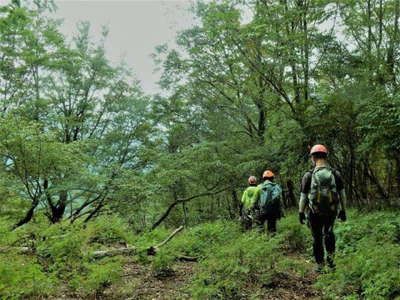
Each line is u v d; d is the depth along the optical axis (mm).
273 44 15016
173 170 17969
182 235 8344
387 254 4496
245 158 17344
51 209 15062
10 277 4273
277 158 15125
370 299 3826
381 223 7438
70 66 21000
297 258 6766
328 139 12922
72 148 13797
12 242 5770
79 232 6094
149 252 6938
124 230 8391
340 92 11766
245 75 19500
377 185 12773
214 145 19562
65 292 4766
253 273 5098
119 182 15852
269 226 7820
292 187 17922
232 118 22156
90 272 5016
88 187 14492
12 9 7879
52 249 5520
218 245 6535
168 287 5109
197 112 22672
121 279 5145
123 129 21750
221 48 17734
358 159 12453
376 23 14203
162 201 22047
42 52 19438
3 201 11734
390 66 12438
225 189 20797
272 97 16797
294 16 14430
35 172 12219
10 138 11367
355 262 4488
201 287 4340
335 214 5246
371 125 10102
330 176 5203
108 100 22312
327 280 4438
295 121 13977
